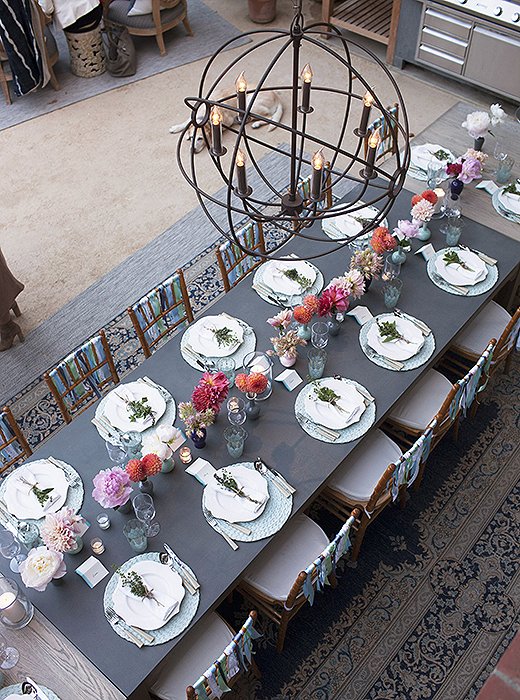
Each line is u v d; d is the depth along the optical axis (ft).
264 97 17.95
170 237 15.42
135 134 18.13
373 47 20.57
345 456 9.10
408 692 9.30
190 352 10.30
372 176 6.82
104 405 9.75
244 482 8.83
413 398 10.70
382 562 10.44
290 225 15.25
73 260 15.06
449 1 17.11
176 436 8.91
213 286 14.33
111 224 15.80
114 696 7.27
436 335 10.40
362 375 9.95
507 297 12.46
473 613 9.95
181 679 8.10
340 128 17.95
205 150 17.56
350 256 11.48
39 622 7.84
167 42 21.16
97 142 17.95
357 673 9.46
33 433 12.18
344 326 10.59
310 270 11.21
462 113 14.14
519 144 13.37
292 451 9.15
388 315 10.62
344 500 9.68
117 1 19.62
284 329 10.35
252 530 8.45
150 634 7.69
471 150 12.37
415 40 18.62
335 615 9.94
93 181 16.87
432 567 10.39
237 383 9.17
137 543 8.23
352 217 11.98
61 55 20.88
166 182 16.78
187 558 8.25
